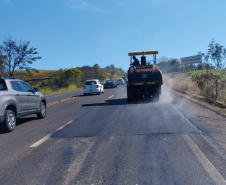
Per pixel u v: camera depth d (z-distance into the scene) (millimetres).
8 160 6809
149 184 5082
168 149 7188
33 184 5270
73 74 59125
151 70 18984
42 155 7090
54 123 11875
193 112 13148
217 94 17109
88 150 7359
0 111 9844
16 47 37531
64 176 5605
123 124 10734
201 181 5156
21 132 10250
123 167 5992
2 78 10766
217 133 8812
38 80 66938
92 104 19328
